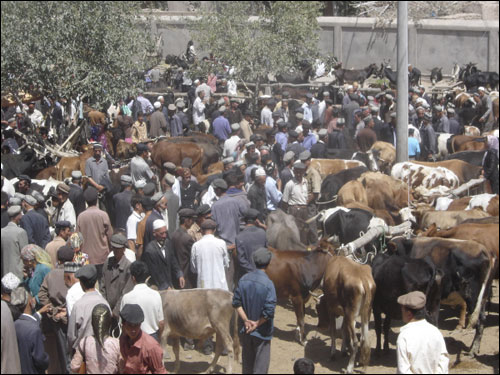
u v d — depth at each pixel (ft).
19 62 63.57
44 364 24.85
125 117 63.10
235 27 77.92
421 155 61.26
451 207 42.63
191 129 73.31
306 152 42.75
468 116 80.33
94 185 45.52
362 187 43.88
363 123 59.41
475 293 32.73
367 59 121.70
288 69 78.48
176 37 104.06
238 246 33.55
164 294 30.09
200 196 42.50
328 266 32.22
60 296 28.02
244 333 28.09
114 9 66.85
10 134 57.67
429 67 120.37
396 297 31.55
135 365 23.89
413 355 23.53
